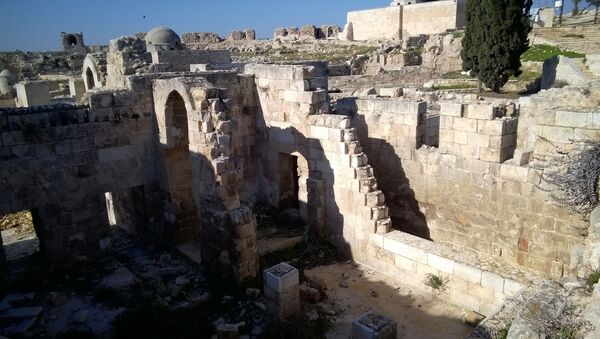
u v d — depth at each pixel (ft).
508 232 42.55
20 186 40.11
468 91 117.29
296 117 49.39
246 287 39.42
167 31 118.01
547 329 20.02
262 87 53.16
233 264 39.52
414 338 34.06
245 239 39.11
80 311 35.83
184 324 35.12
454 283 37.63
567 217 37.83
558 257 39.17
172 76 48.26
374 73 134.00
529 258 41.37
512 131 42.55
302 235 48.57
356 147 44.01
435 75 140.56
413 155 49.39
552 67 106.93
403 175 50.98
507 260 43.16
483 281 35.55
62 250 43.06
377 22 215.72
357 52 177.58
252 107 55.11
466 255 38.63
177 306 37.32
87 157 43.70
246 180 56.08
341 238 47.16
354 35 228.63
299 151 49.96
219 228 39.24
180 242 48.85
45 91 90.99
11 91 118.32
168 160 47.09
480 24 109.60
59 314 35.94
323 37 249.34
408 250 40.45
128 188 47.62
